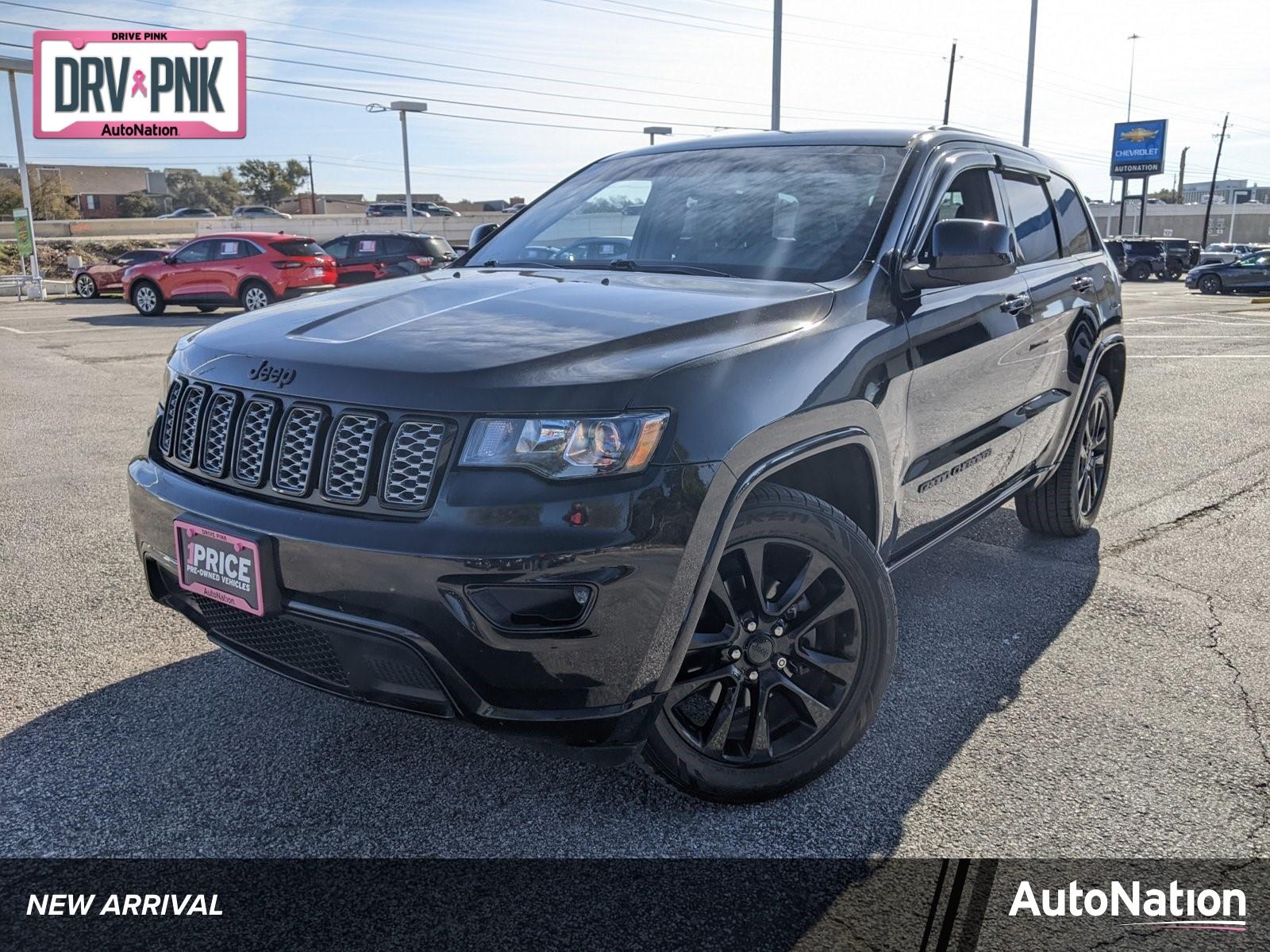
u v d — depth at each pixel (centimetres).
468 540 206
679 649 223
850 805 254
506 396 212
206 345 265
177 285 1888
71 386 947
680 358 227
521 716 214
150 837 237
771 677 250
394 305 271
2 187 7075
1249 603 396
